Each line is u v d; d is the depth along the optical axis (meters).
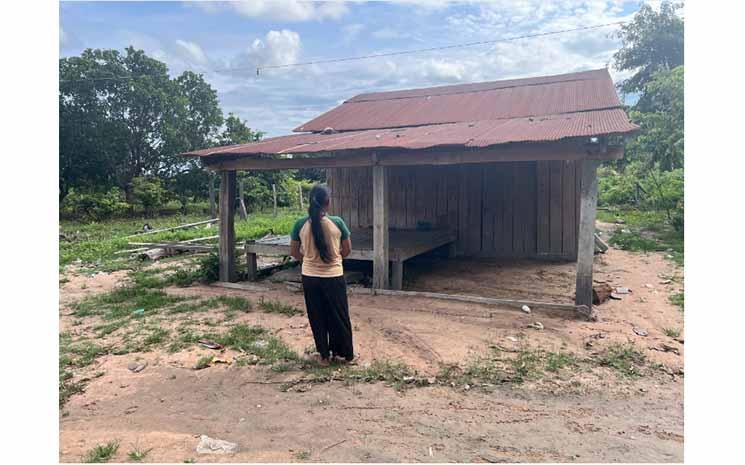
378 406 3.81
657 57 22.84
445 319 6.05
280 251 8.34
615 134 5.45
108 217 23.02
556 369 4.48
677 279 8.07
